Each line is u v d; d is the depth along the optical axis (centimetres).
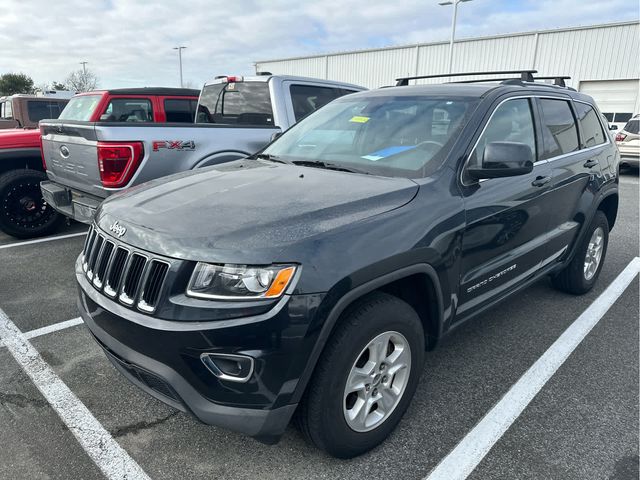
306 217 224
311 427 223
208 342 199
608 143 475
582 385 315
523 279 357
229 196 253
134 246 224
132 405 289
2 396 296
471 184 286
